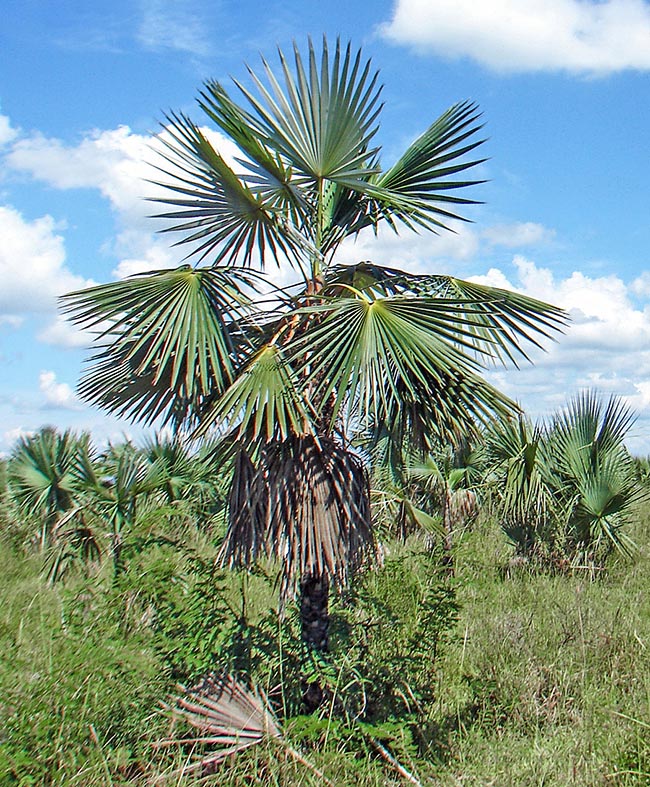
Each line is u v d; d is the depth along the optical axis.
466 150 5.70
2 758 4.34
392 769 5.10
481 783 4.90
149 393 5.96
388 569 6.66
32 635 6.80
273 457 5.46
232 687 5.12
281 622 5.78
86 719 4.90
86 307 5.21
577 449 11.26
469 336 5.32
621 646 7.18
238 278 5.56
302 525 5.31
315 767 4.80
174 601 5.65
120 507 9.37
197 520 9.72
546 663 6.88
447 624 5.97
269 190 5.51
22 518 12.20
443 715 5.99
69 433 11.20
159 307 5.24
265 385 5.07
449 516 11.45
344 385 4.92
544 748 5.37
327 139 5.36
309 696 5.43
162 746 4.95
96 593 6.15
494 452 11.28
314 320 5.59
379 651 5.89
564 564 10.91
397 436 6.14
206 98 4.95
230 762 4.84
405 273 6.19
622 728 5.50
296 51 5.12
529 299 5.89
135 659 5.24
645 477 13.82
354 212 6.16
